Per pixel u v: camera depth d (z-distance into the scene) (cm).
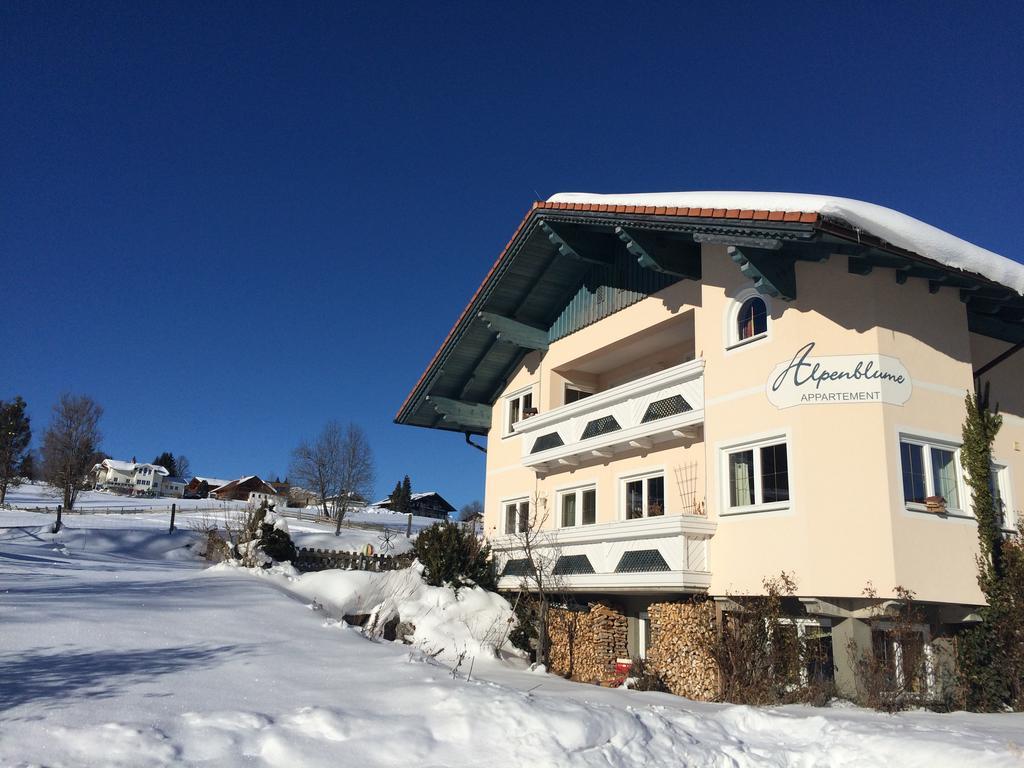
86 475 6231
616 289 1823
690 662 1355
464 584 1833
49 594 1238
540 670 1555
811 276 1325
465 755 661
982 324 1504
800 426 1281
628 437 1645
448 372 2241
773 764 770
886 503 1199
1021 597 1267
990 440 1363
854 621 1207
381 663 961
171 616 1116
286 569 1916
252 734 645
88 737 596
